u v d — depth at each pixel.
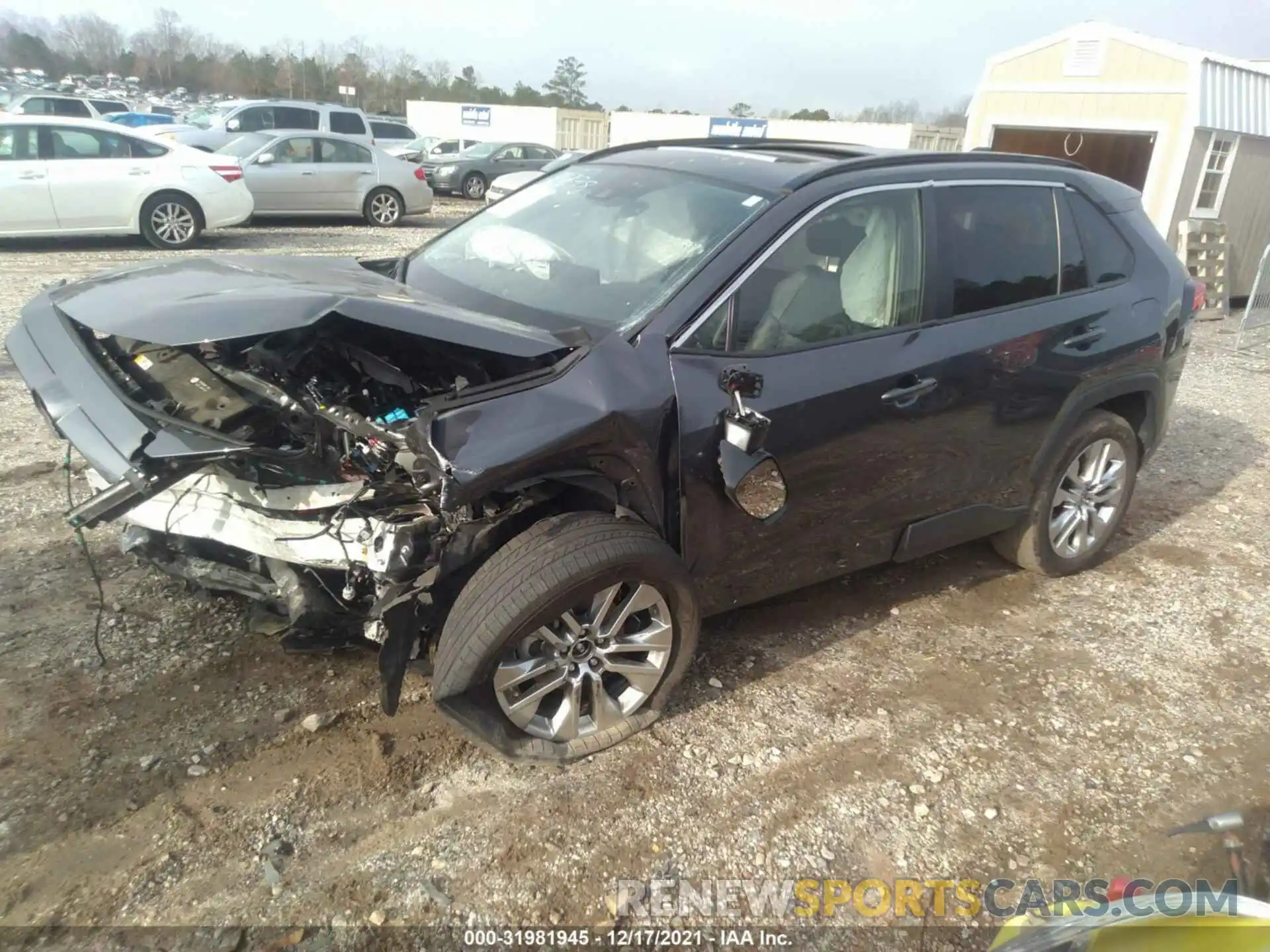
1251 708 3.59
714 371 2.94
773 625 3.87
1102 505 4.49
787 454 3.08
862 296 3.32
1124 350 4.11
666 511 2.93
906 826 2.85
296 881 2.44
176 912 2.32
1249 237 13.03
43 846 2.46
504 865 2.55
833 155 3.65
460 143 24.12
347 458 2.72
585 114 33.78
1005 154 4.01
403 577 2.57
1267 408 7.75
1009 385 3.69
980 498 3.88
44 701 2.97
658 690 3.07
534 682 2.82
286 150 14.34
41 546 3.86
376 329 2.83
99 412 2.56
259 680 3.17
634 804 2.81
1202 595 4.44
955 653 3.79
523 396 2.62
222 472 2.79
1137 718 3.47
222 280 2.92
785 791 2.93
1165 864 2.77
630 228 3.40
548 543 2.67
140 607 3.50
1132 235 4.32
